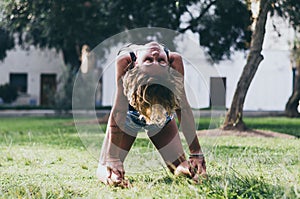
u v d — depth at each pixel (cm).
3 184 547
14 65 3222
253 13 1205
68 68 2061
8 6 1197
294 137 1030
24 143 982
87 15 1400
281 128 1256
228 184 465
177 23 1327
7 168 673
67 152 832
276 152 762
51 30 1420
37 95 3234
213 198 433
